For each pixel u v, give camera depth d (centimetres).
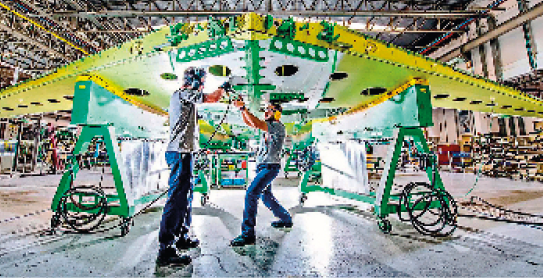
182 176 209
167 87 321
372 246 234
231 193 567
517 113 486
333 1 934
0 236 261
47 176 895
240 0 898
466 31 1069
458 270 183
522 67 859
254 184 251
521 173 765
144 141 391
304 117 500
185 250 226
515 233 266
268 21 195
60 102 392
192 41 213
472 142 1006
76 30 922
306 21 210
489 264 193
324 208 406
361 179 400
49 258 206
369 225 307
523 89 988
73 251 222
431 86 324
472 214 345
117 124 329
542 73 847
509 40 907
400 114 322
